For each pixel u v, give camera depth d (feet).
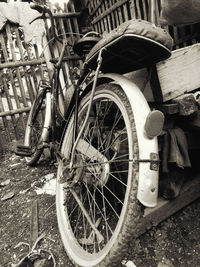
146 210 4.61
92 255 3.83
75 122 5.03
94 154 4.39
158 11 6.01
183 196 4.96
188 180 5.20
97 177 4.25
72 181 4.59
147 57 3.76
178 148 4.29
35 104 9.41
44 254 4.83
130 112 3.50
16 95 11.93
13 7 11.10
